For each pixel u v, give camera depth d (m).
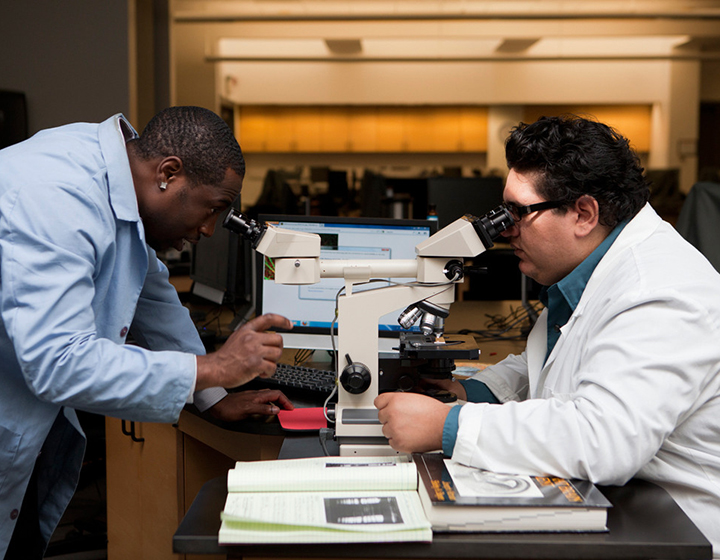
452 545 0.81
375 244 1.84
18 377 1.15
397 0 7.79
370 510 0.85
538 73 9.98
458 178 3.09
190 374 1.03
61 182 1.06
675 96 9.80
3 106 4.66
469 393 1.35
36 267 0.99
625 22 8.42
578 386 1.00
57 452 1.41
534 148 1.11
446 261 1.12
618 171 1.10
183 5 7.46
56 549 2.16
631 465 0.90
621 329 0.98
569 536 0.82
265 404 1.35
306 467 0.96
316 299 1.86
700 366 0.93
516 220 1.15
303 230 1.86
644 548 0.80
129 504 1.95
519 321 2.50
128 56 4.89
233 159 1.17
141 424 1.86
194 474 1.74
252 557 0.82
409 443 1.00
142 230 1.16
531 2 7.85
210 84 8.75
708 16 6.98
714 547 1.00
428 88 10.05
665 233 1.13
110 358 1.00
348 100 10.09
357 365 1.12
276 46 9.95
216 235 2.41
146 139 1.16
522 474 0.93
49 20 4.90
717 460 1.00
